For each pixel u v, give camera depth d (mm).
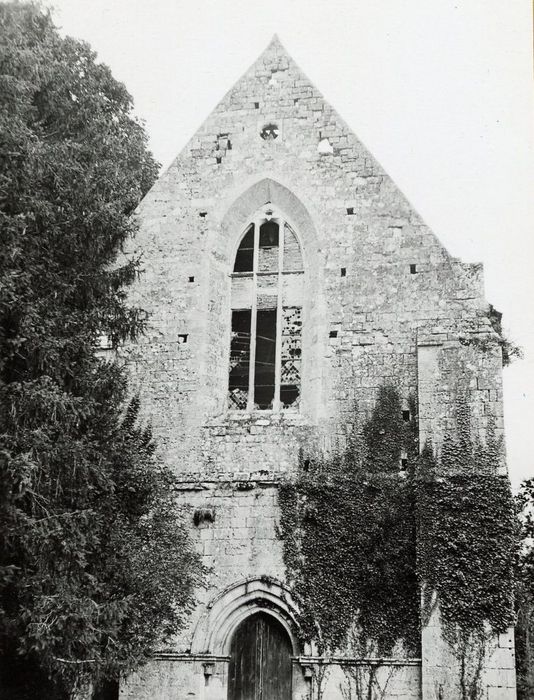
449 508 26516
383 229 30406
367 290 29875
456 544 26141
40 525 22656
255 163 32188
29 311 23078
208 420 29766
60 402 23391
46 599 22188
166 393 30156
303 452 28625
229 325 31516
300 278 31453
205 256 31516
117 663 24078
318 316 29953
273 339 31406
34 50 26453
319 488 27969
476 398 27641
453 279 29359
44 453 23000
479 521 26281
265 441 29031
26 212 23953
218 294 31500
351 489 27781
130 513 27766
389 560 26844
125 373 30312
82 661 23156
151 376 30422
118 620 24141
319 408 28969
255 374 31156
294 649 26891
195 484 28844
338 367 29281
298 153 31953
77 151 26578
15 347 23172
